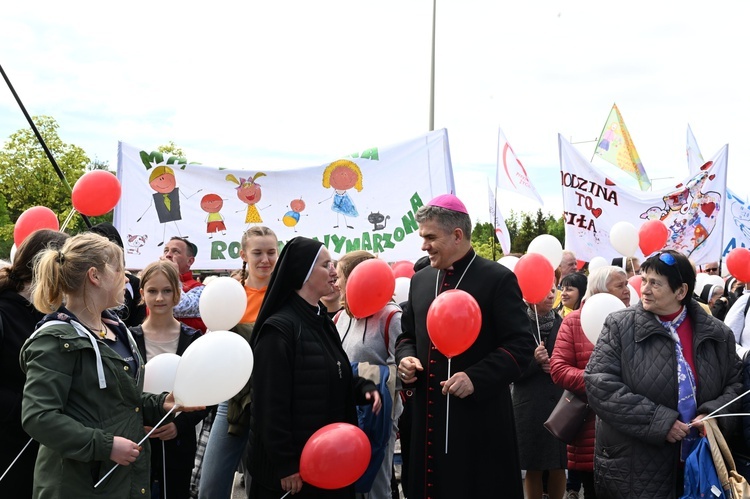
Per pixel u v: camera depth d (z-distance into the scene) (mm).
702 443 3584
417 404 4035
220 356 3199
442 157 7914
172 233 7512
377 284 4160
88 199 6043
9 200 24109
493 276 3938
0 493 3500
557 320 5766
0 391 3457
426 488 3865
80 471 2885
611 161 12547
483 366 3699
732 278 9258
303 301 3723
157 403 3320
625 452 3766
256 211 7668
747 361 3754
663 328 3805
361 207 7797
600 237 8930
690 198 9086
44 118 23625
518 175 9141
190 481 4422
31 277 3631
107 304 3078
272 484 3500
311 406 3561
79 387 2889
